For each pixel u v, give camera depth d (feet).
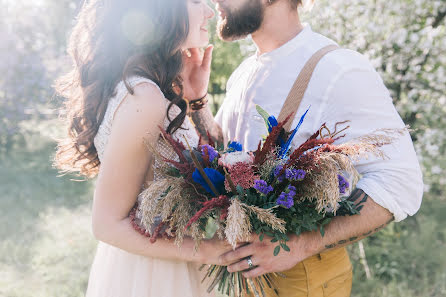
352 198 5.26
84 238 16.02
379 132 5.39
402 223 15.55
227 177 4.57
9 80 29.66
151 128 4.88
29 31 32.73
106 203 4.89
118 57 5.10
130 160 4.84
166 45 5.20
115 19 5.10
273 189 4.81
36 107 30.68
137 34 5.05
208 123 7.06
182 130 5.56
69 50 5.72
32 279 13.08
